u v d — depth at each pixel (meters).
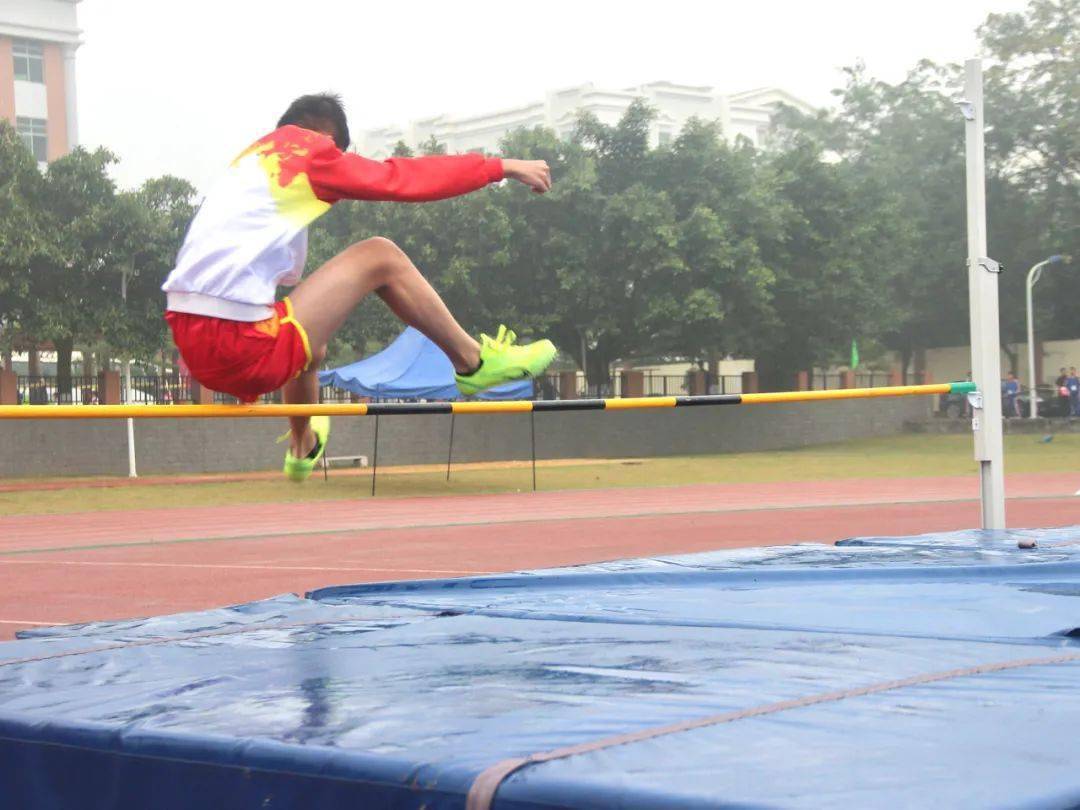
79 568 10.52
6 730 2.04
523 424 27.03
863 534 12.40
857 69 37.41
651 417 28.83
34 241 21.50
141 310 23.47
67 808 1.95
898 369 34.59
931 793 1.37
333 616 3.28
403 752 1.63
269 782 1.70
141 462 22.70
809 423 31.73
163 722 1.91
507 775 1.50
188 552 11.70
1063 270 33.69
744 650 2.40
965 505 15.72
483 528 13.83
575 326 27.41
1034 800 1.35
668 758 1.54
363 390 18.06
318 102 3.85
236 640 2.84
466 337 3.88
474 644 2.61
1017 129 32.34
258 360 3.52
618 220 25.98
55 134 38.72
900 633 2.71
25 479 21.25
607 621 2.99
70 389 23.23
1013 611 3.01
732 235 26.77
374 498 18.55
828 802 1.33
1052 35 31.92
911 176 34.06
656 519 14.58
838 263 28.42
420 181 3.58
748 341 28.14
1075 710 1.79
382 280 3.74
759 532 12.77
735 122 65.31
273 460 24.09
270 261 3.52
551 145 26.28
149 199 23.72
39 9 38.12
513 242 26.12
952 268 33.56
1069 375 32.84
